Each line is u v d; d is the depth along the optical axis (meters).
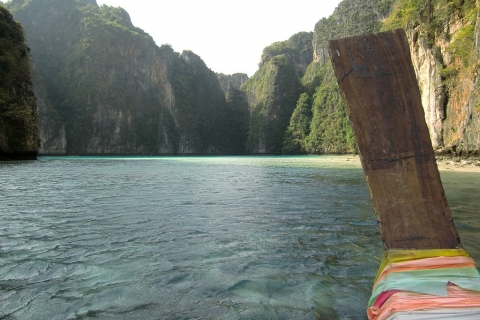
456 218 6.09
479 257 3.83
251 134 113.19
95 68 101.50
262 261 3.97
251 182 14.30
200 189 11.66
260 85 123.06
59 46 110.56
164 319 2.63
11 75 36.50
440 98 31.59
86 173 20.06
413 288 1.59
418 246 1.73
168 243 4.75
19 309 2.80
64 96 98.88
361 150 1.85
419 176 1.78
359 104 1.86
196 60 133.62
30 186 12.48
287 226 5.80
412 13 39.47
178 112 115.00
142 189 11.62
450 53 30.53
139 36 114.44
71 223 6.05
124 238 5.01
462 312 1.47
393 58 1.84
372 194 1.82
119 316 2.68
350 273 3.56
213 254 4.24
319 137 91.12
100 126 98.50
